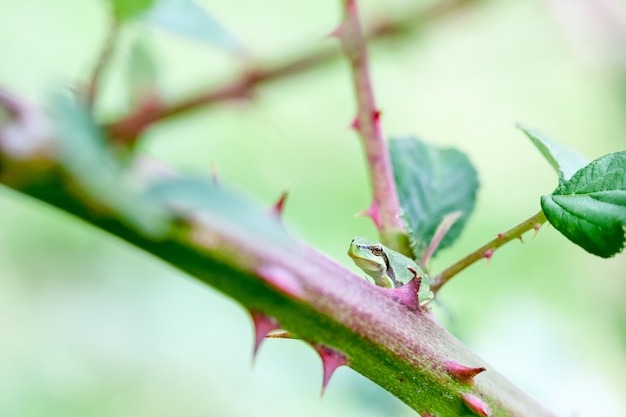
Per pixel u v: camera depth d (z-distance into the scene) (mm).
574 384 412
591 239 308
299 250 293
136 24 269
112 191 254
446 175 358
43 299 719
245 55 277
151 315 663
